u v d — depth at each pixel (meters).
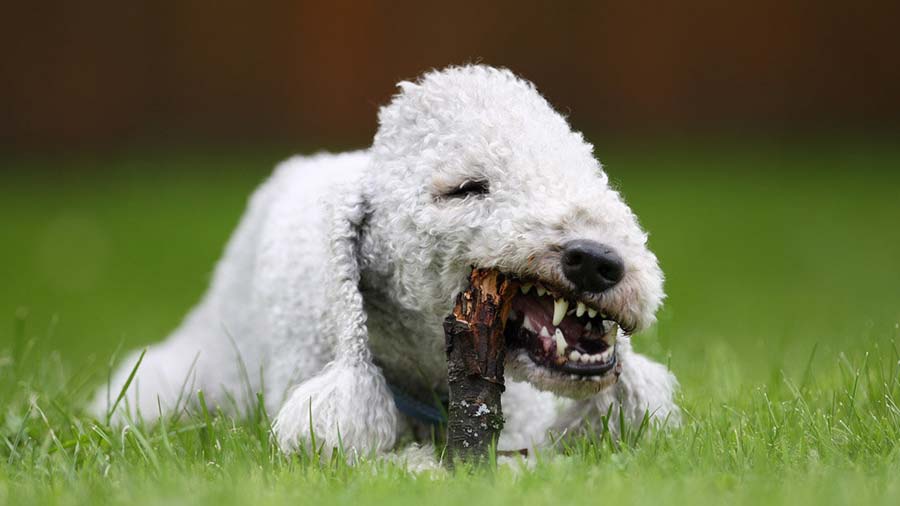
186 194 30.20
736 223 26.48
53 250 24.45
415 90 8.17
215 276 11.13
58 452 7.95
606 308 7.12
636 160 33.78
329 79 33.62
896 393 8.81
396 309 8.29
